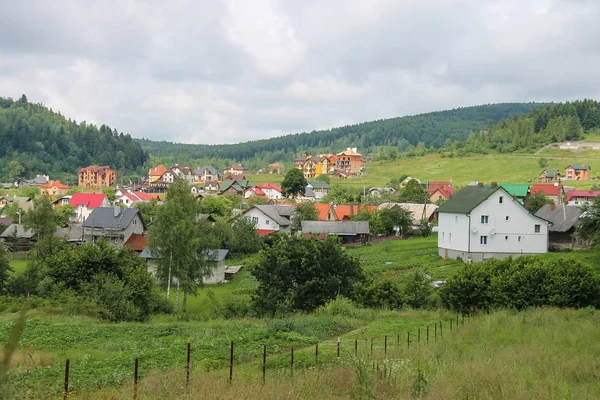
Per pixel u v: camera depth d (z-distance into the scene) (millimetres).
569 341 23562
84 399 13648
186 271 47938
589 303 36031
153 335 26266
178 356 20484
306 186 168000
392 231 97500
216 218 89438
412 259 68250
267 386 14039
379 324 30922
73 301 35781
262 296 39938
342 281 41375
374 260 68312
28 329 26609
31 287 42469
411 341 24844
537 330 26234
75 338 24953
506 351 21031
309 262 40375
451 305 38188
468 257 64438
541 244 65188
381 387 14453
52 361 19312
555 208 75062
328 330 28688
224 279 65188
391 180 194250
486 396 13906
